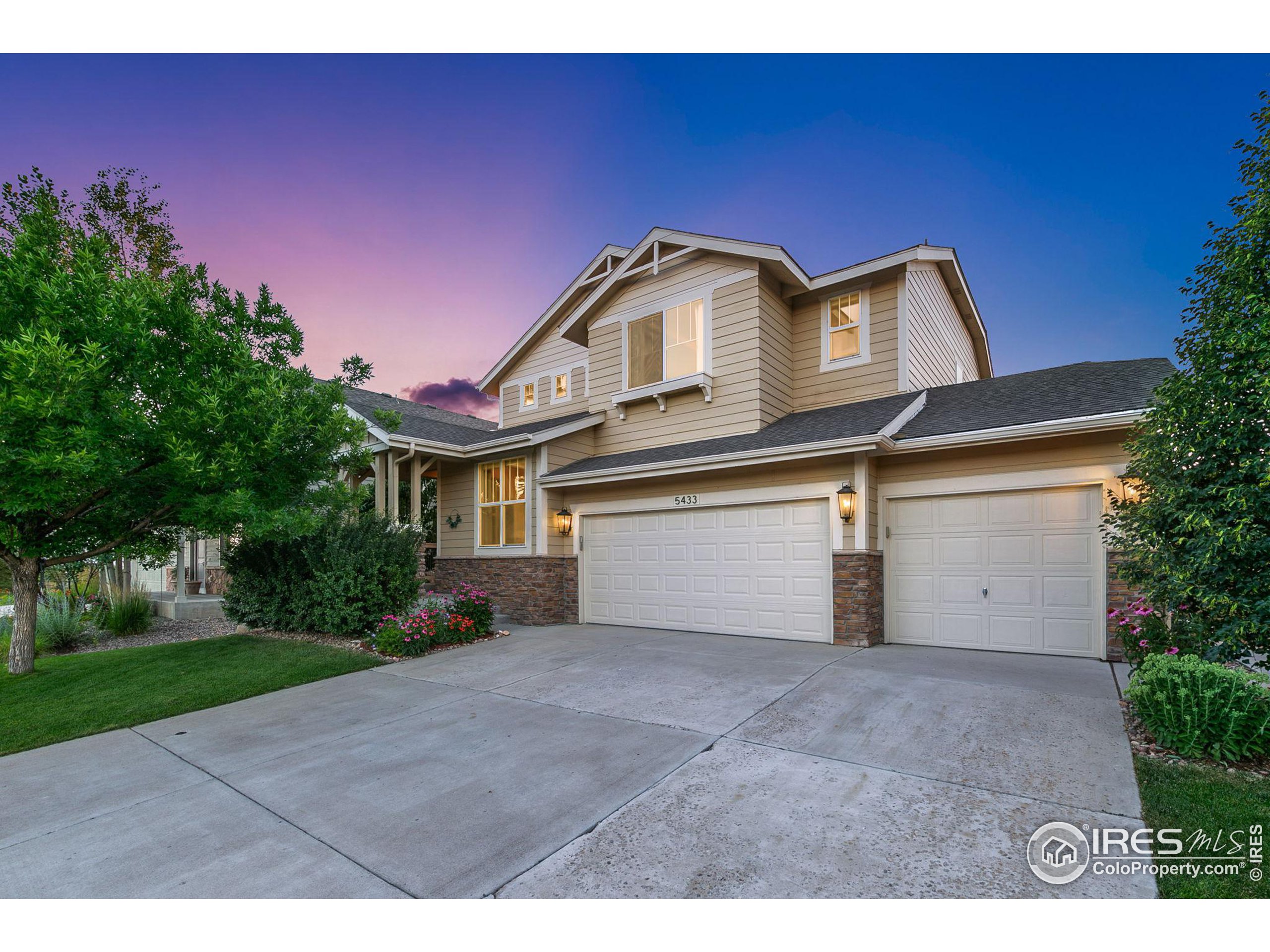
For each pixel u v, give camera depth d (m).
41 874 2.95
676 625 10.00
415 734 4.98
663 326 11.63
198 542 18.56
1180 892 2.51
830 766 4.01
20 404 5.37
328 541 9.20
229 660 7.84
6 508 5.93
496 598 11.87
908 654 7.45
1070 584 7.25
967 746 4.25
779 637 8.85
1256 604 4.16
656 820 3.31
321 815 3.53
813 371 11.18
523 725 5.11
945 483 8.08
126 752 4.78
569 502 11.55
